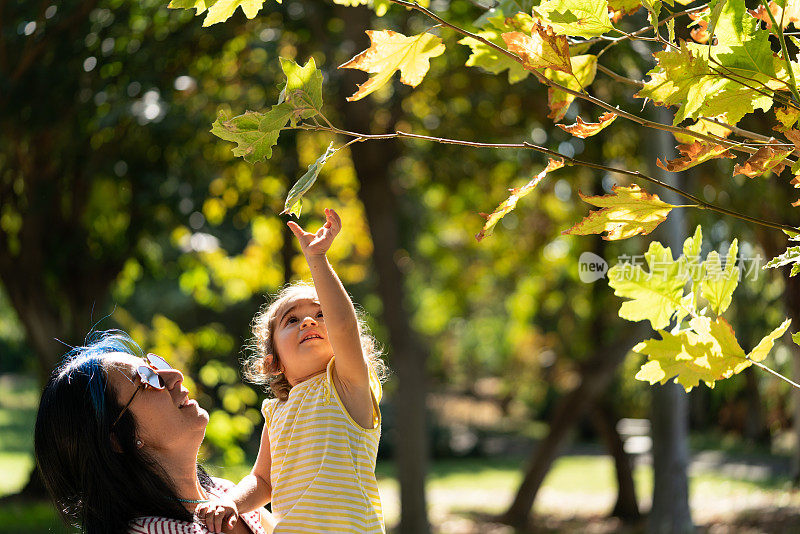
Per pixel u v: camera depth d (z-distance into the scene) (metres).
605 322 12.04
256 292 12.03
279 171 9.11
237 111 7.92
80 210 8.41
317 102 1.27
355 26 7.79
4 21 6.57
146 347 8.56
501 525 11.39
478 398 30.27
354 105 8.52
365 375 1.89
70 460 1.78
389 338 9.27
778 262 1.32
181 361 8.73
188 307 15.34
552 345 15.82
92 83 7.09
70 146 7.35
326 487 1.83
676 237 6.12
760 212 7.42
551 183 10.66
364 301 15.82
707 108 1.25
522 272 14.00
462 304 15.52
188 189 8.17
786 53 1.19
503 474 18.78
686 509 7.48
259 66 8.14
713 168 7.52
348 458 1.86
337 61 7.94
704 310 1.36
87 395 1.77
